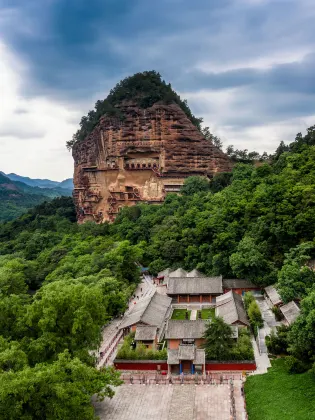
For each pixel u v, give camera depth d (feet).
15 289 269.03
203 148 512.63
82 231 483.51
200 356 177.58
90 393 139.85
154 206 461.37
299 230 257.14
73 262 359.87
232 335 189.98
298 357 166.91
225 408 149.79
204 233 314.96
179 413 147.84
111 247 371.97
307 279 212.02
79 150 594.24
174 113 513.04
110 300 246.68
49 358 157.48
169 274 305.12
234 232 295.07
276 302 227.20
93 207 553.23
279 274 221.05
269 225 272.92
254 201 301.63
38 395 128.77
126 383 171.32
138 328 208.74
